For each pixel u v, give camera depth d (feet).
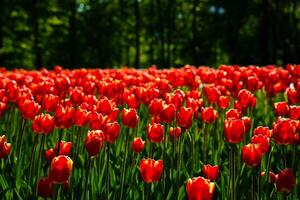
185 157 17.15
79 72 28.30
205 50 165.17
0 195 12.60
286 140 11.52
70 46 156.97
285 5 154.40
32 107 14.30
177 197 12.67
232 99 24.61
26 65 148.46
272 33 149.38
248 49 161.89
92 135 11.37
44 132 12.53
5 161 14.80
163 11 165.37
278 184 9.77
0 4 139.44
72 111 12.68
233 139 10.89
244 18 154.30
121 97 19.40
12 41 140.97
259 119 23.79
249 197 12.69
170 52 174.81
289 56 164.14
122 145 17.19
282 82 25.20
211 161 16.10
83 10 163.32
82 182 13.07
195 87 24.35
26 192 13.03
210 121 16.16
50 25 153.99
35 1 143.02
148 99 18.28
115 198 12.47
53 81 22.75
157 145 16.88
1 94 17.87
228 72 25.08
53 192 9.95
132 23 168.04
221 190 13.19
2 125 20.21
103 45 166.30
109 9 164.86
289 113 15.33
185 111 13.44
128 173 14.16
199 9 162.40
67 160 9.30
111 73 29.17
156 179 10.25
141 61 185.06
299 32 155.74
